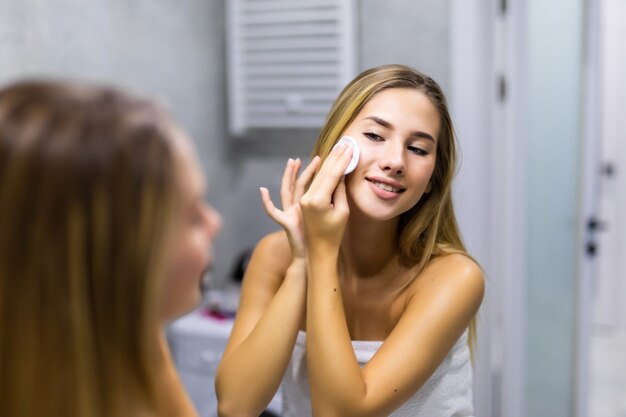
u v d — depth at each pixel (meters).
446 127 0.85
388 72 0.84
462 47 2.11
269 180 2.46
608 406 2.99
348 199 0.83
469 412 0.90
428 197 0.89
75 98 0.43
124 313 0.43
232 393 0.80
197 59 2.22
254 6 2.24
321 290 0.76
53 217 0.41
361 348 0.87
